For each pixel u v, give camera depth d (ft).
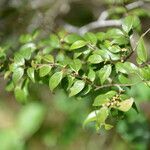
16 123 18.47
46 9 16.67
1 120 20.21
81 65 8.81
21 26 15.48
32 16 15.52
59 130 18.78
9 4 15.69
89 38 9.34
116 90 8.93
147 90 13.94
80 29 15.28
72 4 17.43
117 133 17.06
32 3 15.83
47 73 9.00
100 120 8.32
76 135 17.13
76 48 9.11
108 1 13.42
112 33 9.46
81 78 8.73
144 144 14.96
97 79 8.90
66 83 8.80
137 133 14.94
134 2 13.64
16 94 9.95
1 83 15.39
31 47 10.93
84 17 17.46
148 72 8.57
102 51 8.82
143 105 17.79
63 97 16.94
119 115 8.58
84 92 8.76
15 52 10.60
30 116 18.06
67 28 15.78
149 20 14.84
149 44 15.53
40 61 9.36
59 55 9.93
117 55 8.79
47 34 13.73
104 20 14.70
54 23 15.14
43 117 18.01
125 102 8.34
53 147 18.58
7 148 18.17
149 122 16.85
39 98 18.12
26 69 9.43
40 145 19.13
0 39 14.07
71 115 16.90
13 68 9.30
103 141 17.39
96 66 8.91
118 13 13.12
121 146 17.16
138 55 8.71
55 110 18.43
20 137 18.20
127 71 8.63
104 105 8.38
